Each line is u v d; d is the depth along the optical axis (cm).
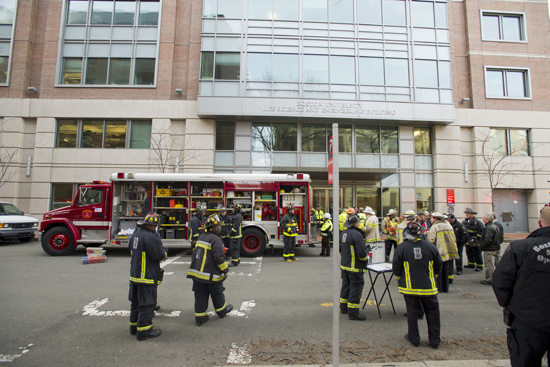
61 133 1717
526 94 1875
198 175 1069
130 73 1736
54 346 388
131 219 1070
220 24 1741
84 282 691
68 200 1681
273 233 1064
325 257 1070
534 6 1906
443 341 410
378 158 1767
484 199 1761
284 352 374
